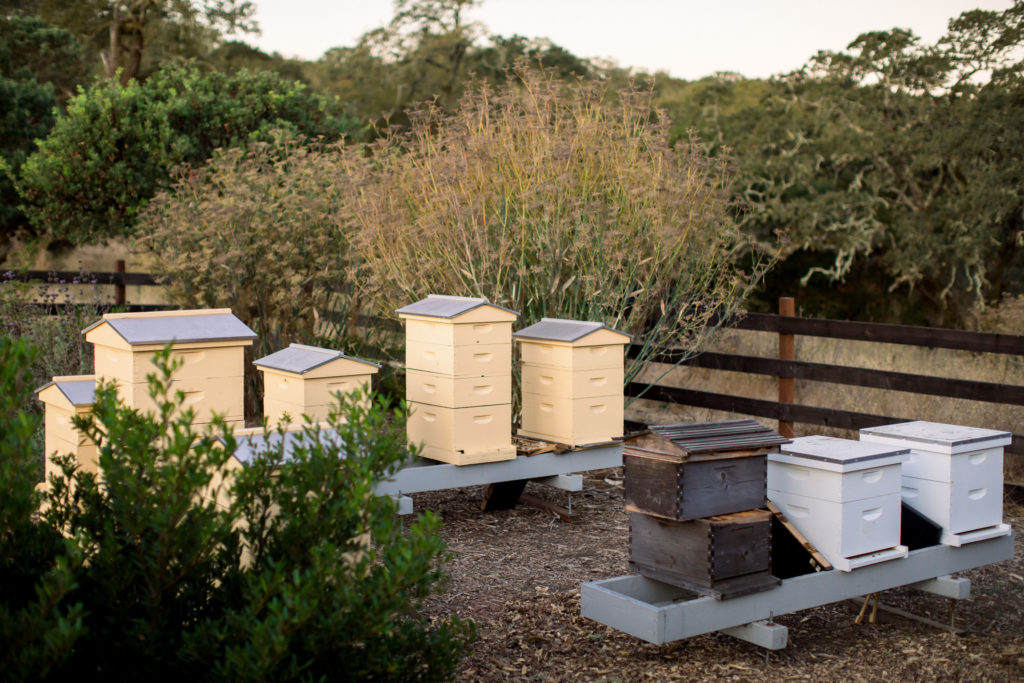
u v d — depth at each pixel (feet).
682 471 11.64
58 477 9.96
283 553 9.16
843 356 34.09
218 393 14.74
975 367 30.83
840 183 82.89
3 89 54.08
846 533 12.53
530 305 24.11
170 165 40.75
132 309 33.27
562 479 19.44
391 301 26.53
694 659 12.54
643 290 24.09
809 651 12.89
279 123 43.21
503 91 25.80
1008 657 12.50
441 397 18.06
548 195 23.47
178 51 91.86
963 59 74.02
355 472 9.12
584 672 12.07
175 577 8.36
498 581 15.70
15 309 30.58
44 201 42.73
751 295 80.38
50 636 7.12
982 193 67.26
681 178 25.35
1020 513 20.63
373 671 8.80
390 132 27.32
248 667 7.56
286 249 27.99
